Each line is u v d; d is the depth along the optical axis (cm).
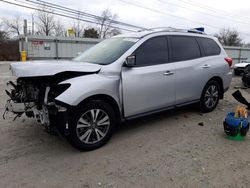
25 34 2966
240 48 4097
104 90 367
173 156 352
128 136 425
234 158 347
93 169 320
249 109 579
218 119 521
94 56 441
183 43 499
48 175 307
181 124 487
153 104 440
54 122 356
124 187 281
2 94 782
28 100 372
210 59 543
